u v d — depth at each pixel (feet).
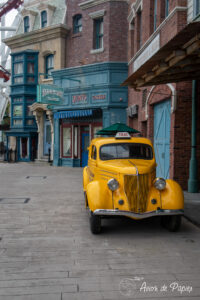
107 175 18.47
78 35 61.57
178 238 16.81
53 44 65.26
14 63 74.18
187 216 20.49
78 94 59.26
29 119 74.23
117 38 55.88
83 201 26.89
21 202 26.37
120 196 17.17
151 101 37.99
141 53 43.14
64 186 35.81
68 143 63.62
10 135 76.07
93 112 57.36
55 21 65.92
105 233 17.76
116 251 14.80
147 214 16.75
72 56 63.10
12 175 47.06
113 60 55.83
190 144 30.17
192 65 20.18
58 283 11.42
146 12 40.34
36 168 59.00
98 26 59.41
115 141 20.97
